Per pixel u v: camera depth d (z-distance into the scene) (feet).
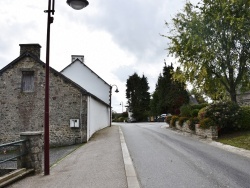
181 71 75.51
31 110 63.72
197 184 23.15
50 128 62.95
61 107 63.46
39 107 63.62
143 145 48.57
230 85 70.79
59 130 62.69
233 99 70.08
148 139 57.88
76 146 57.67
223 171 27.68
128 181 24.35
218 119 55.11
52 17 30.45
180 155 37.52
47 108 29.63
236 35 66.59
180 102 155.33
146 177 26.03
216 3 66.80
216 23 66.74
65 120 62.90
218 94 79.61
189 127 66.28
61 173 29.25
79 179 26.04
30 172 28.81
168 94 163.84
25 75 65.36
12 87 64.54
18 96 64.28
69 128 62.54
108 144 51.96
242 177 25.18
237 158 34.78
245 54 67.56
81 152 44.62
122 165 31.58
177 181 24.29
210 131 54.60
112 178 25.71
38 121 63.36
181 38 72.49
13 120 63.82
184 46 71.36
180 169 29.01
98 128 85.56
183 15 72.84
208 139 54.95
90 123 67.46
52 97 63.93
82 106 63.10
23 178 27.37
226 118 54.95
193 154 38.27
